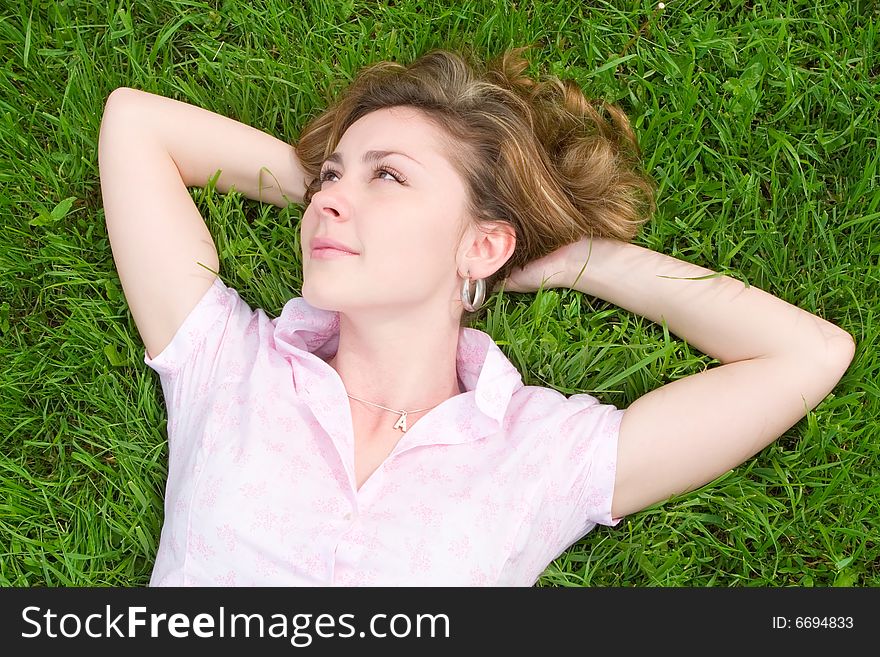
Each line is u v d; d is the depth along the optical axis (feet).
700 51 8.02
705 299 6.97
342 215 5.98
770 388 6.56
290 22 8.01
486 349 6.61
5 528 7.29
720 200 7.79
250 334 6.63
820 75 7.96
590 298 7.78
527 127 6.77
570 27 8.13
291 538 5.83
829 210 7.88
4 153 7.73
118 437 7.47
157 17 8.11
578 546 7.37
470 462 6.17
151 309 6.62
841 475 7.25
